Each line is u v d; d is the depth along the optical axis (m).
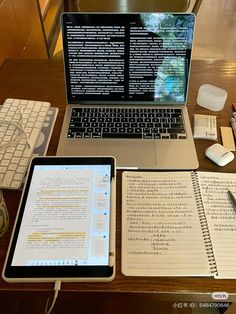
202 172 0.66
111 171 0.60
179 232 0.56
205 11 2.96
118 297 0.52
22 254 0.49
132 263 0.52
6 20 1.31
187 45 0.73
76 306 0.87
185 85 0.78
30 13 1.62
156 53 0.74
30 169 0.61
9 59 0.99
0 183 0.63
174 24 0.71
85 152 0.70
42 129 0.76
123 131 0.75
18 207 0.59
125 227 0.57
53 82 0.91
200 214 0.59
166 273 0.51
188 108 0.82
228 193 0.62
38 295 0.52
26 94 0.87
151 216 0.58
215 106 0.81
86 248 0.50
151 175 0.65
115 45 0.73
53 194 0.57
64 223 0.53
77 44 0.73
